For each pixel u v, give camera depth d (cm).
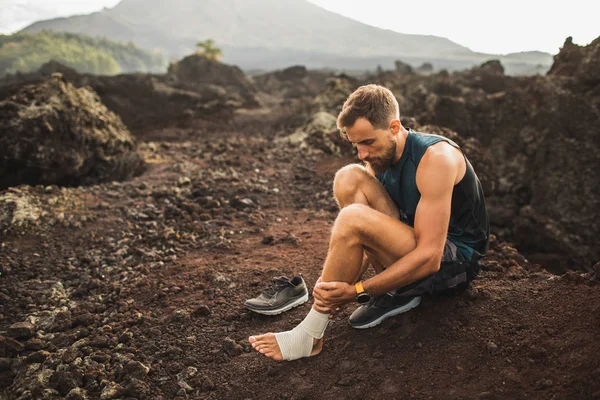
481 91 1908
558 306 271
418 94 1500
